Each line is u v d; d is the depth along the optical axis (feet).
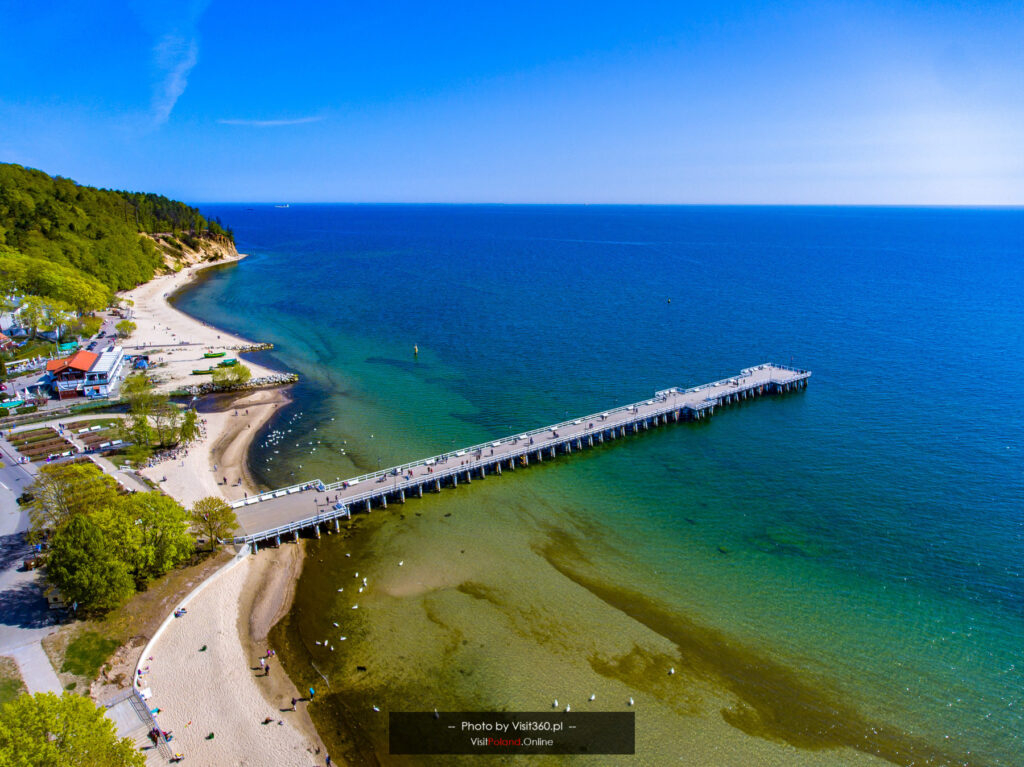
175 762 173.47
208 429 400.47
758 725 192.44
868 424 410.31
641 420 415.44
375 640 225.97
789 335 626.23
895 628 230.48
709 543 285.43
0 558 249.14
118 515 238.07
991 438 380.99
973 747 184.55
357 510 315.37
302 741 183.52
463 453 358.84
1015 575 257.14
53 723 140.77
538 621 236.43
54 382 440.04
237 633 226.58
